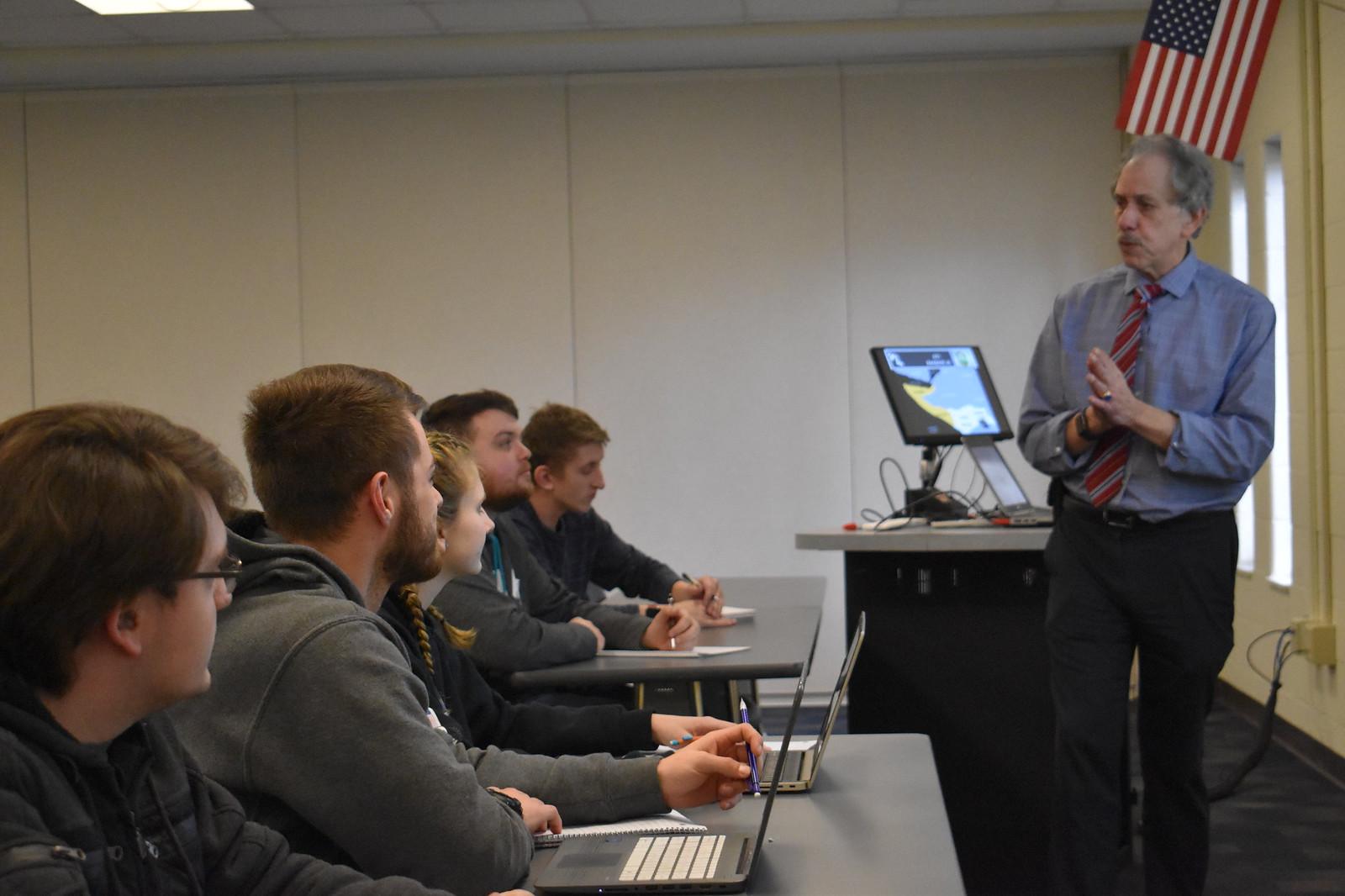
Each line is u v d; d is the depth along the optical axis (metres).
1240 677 5.58
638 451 6.45
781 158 6.37
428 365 6.52
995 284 6.27
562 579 3.68
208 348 6.56
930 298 6.30
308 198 6.55
